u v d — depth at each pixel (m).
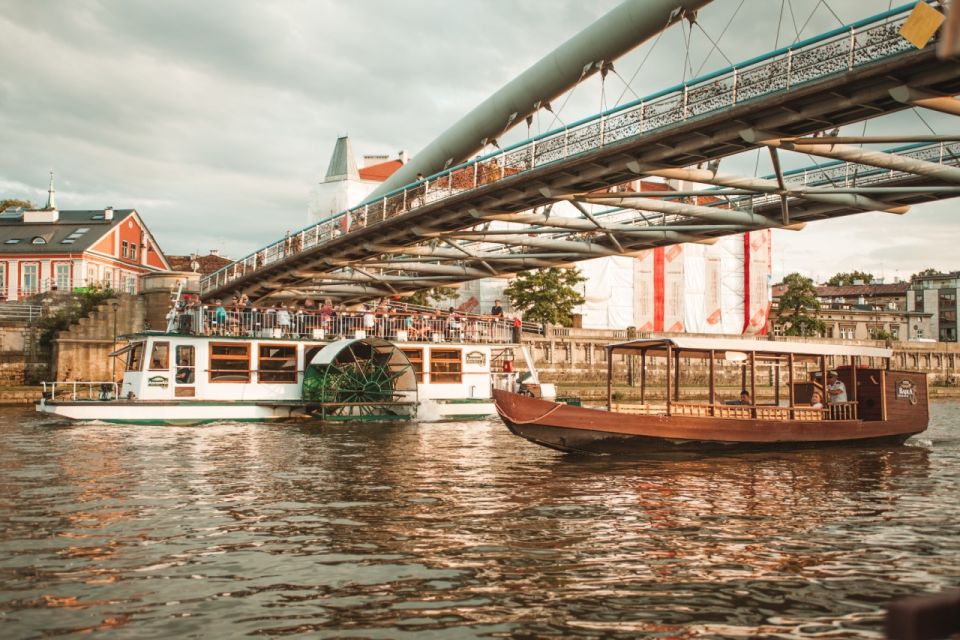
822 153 22.59
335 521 12.34
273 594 8.70
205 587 8.94
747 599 8.61
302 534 11.45
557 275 64.00
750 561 10.12
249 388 29.97
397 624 7.80
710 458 20.53
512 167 29.11
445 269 43.91
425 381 32.41
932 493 15.41
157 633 7.52
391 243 37.50
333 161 82.12
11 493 14.54
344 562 9.96
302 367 31.05
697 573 9.55
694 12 26.02
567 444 20.31
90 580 9.16
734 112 21.52
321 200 81.75
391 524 12.14
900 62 18.12
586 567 9.79
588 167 26.42
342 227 39.38
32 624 7.73
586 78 30.66
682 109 23.16
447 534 11.49
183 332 29.83
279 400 30.36
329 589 8.88
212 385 29.34
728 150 23.84
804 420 22.84
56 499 13.98
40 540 10.99
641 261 76.50
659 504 13.91
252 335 30.47
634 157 25.00
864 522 12.54
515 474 17.42
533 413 19.98
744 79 21.61
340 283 52.00
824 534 11.66
